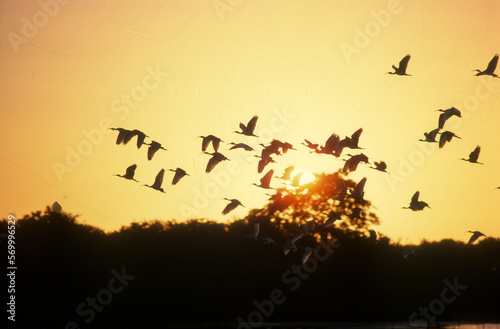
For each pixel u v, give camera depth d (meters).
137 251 67.38
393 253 67.31
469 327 53.75
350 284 64.44
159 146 35.94
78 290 59.31
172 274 65.94
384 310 59.91
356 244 65.81
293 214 65.19
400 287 64.94
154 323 52.03
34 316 52.38
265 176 37.78
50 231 64.00
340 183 38.34
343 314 57.47
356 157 36.41
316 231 64.81
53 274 61.38
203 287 64.31
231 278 65.31
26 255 61.78
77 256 63.31
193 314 55.59
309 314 56.59
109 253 66.25
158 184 35.34
